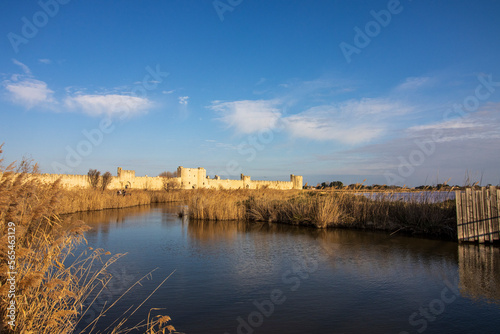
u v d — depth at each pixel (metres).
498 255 9.72
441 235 13.35
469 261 9.00
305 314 5.49
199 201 21.39
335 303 5.99
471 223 11.95
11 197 4.32
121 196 31.41
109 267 8.55
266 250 10.75
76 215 21.70
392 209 15.61
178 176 78.56
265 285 7.07
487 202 11.85
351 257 9.62
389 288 6.80
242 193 26.17
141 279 7.48
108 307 5.77
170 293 6.55
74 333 4.71
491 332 4.79
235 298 6.28
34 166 5.24
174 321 5.23
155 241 12.43
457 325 5.04
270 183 80.69
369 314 5.48
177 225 17.42
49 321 4.01
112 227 16.47
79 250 10.48
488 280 7.25
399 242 12.05
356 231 15.09
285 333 4.79
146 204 36.53
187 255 10.02
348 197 17.77
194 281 7.35
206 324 5.11
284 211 18.91
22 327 3.81
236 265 8.77
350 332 4.83
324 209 16.56
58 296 4.25
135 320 5.25
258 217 19.67
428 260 9.15
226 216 20.14
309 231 15.23
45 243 4.74
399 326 5.01
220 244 11.84
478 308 5.70
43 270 4.31
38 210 4.52
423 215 13.91
